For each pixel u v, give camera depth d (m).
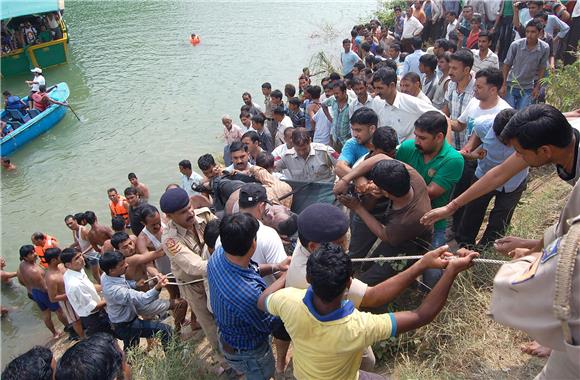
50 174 12.42
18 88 18.84
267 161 5.88
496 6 10.68
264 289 3.23
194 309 4.37
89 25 26.75
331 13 26.31
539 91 7.34
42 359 2.90
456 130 5.41
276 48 21.16
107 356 2.74
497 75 4.81
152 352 4.93
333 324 2.37
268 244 3.68
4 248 9.67
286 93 11.05
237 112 15.27
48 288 6.57
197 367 4.52
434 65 7.12
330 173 6.00
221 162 11.70
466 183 4.95
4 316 8.02
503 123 3.99
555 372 2.34
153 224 5.40
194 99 16.52
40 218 10.63
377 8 23.91
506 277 2.18
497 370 3.39
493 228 4.63
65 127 15.02
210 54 21.09
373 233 4.04
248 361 3.41
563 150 2.47
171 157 12.81
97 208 10.88
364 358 3.42
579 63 6.53
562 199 5.06
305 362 2.54
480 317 3.78
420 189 3.66
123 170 12.38
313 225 2.89
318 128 8.36
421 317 2.44
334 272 2.26
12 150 13.52
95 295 5.87
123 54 21.72
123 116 15.53
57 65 20.53
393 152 4.25
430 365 3.59
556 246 1.94
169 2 31.70
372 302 2.71
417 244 3.89
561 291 1.78
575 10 9.18
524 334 3.60
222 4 30.44
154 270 5.14
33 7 19.00
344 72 13.28
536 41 6.95
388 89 5.42
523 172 4.29
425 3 13.78
